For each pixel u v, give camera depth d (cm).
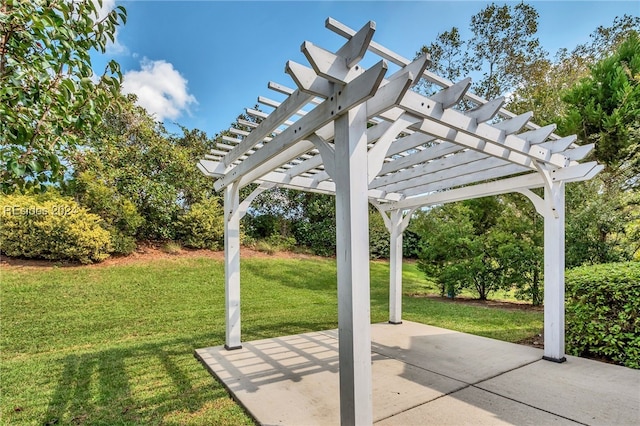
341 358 207
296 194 1292
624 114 547
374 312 696
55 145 190
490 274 792
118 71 200
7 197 736
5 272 695
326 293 860
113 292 695
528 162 371
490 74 1255
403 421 256
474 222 864
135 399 300
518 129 293
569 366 370
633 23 1031
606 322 387
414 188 562
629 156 568
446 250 852
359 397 199
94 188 829
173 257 943
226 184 451
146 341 478
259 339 489
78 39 181
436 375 346
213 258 983
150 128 1032
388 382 329
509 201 770
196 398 301
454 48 1271
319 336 500
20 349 436
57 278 709
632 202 568
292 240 1221
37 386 327
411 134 342
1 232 720
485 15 1205
